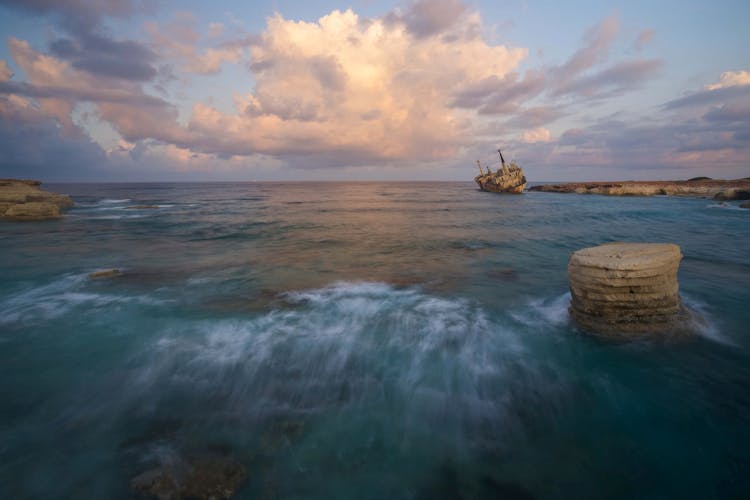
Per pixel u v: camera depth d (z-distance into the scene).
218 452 5.11
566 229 28.19
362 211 46.28
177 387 6.78
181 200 70.56
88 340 8.66
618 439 5.56
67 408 6.11
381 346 8.52
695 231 26.50
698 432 5.67
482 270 15.56
